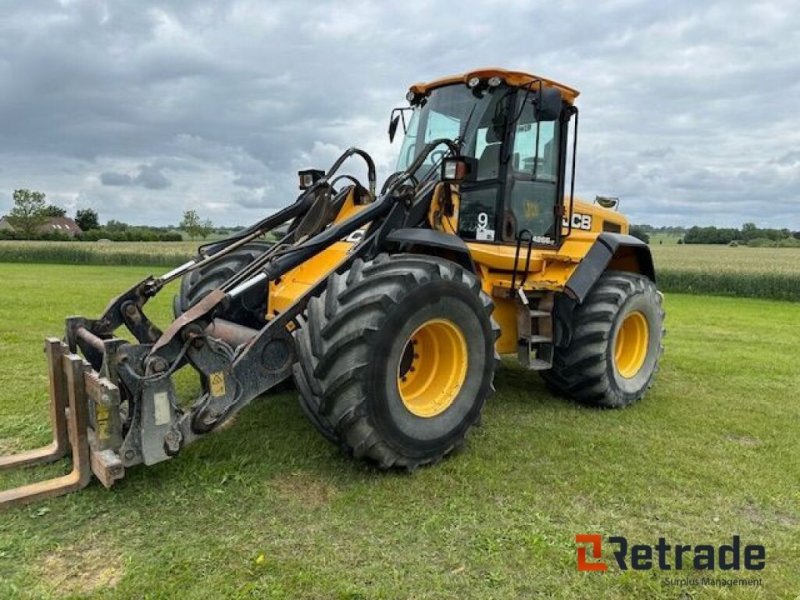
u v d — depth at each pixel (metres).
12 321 8.90
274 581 2.59
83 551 2.77
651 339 5.79
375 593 2.54
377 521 3.12
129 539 2.88
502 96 4.69
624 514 3.35
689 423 4.97
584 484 3.67
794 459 4.23
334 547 2.87
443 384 3.94
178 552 2.77
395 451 3.58
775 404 5.66
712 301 18.22
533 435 4.50
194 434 3.22
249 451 3.88
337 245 4.47
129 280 17.91
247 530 2.98
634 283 5.48
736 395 5.98
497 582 2.67
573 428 4.73
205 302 3.30
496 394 5.69
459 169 4.09
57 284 15.90
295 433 4.22
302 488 3.45
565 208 5.38
